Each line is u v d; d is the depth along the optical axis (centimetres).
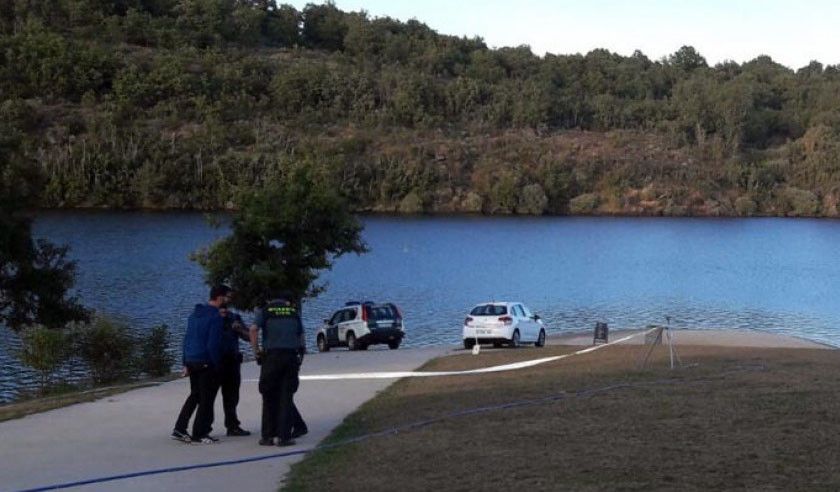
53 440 1147
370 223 11656
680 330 4341
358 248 3381
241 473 957
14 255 3000
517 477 872
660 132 16125
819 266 8594
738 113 15900
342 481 901
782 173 14900
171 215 10875
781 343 3497
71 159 11594
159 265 6556
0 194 3000
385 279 6706
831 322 5181
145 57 15175
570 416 1191
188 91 14100
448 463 952
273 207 3184
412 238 10144
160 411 1387
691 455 929
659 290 6638
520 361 2230
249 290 3153
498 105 15988
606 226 12369
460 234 10738
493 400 1380
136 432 1205
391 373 1941
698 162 15025
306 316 4750
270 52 18375
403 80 16150
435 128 15175
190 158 12062
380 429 1191
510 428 1128
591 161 14500
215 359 1127
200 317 1136
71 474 954
